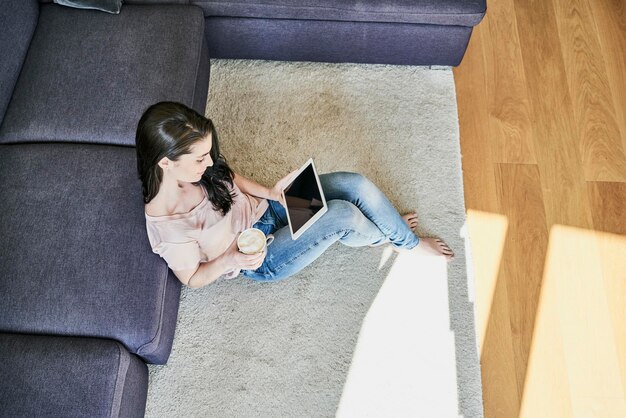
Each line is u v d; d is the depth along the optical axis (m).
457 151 2.43
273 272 1.91
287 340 2.05
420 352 2.04
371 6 2.30
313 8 2.31
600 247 2.26
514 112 2.56
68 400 1.54
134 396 1.76
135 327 1.66
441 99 2.55
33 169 1.86
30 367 1.57
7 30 2.01
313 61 2.60
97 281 1.69
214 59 2.62
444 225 2.28
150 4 2.23
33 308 1.65
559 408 1.98
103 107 1.98
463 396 1.98
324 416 1.94
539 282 2.19
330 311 2.10
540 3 2.82
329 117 2.49
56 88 2.01
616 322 2.12
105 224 1.77
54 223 1.76
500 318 2.12
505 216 2.32
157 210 1.61
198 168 1.54
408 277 2.16
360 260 2.18
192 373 1.99
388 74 2.60
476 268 2.21
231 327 2.07
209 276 1.72
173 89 2.03
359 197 1.93
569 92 2.61
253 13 2.34
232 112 2.49
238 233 1.81
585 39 2.75
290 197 1.84
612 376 2.03
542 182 2.39
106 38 2.11
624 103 2.59
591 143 2.49
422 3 2.30
